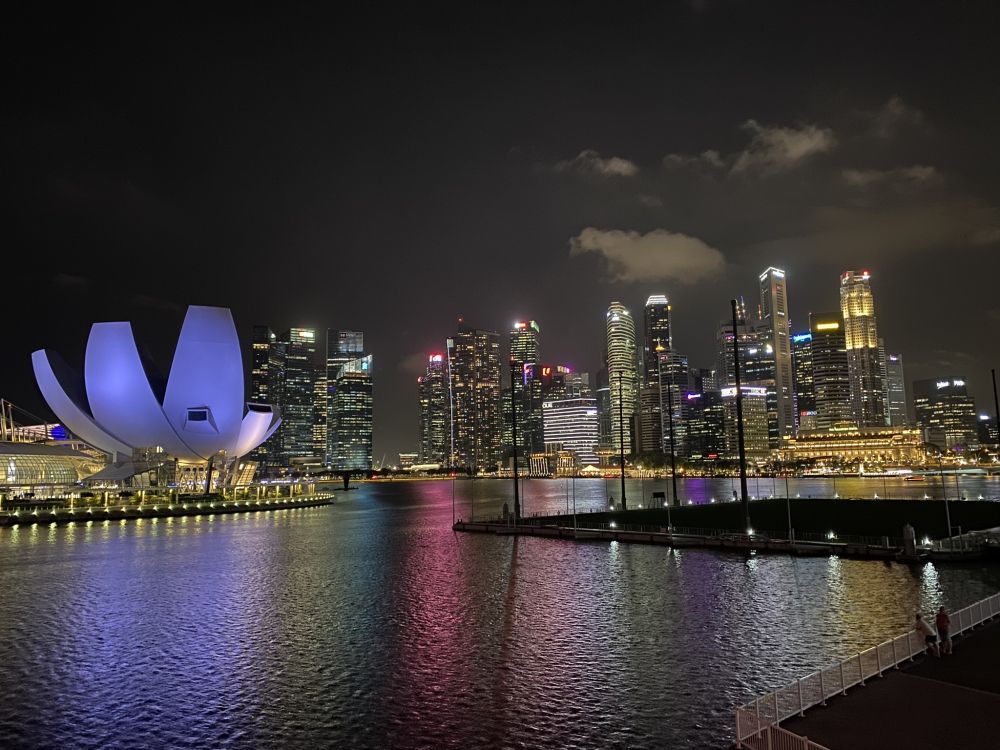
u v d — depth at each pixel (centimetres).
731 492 18275
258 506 11619
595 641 2697
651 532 5909
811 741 1423
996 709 1659
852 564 4447
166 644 2750
